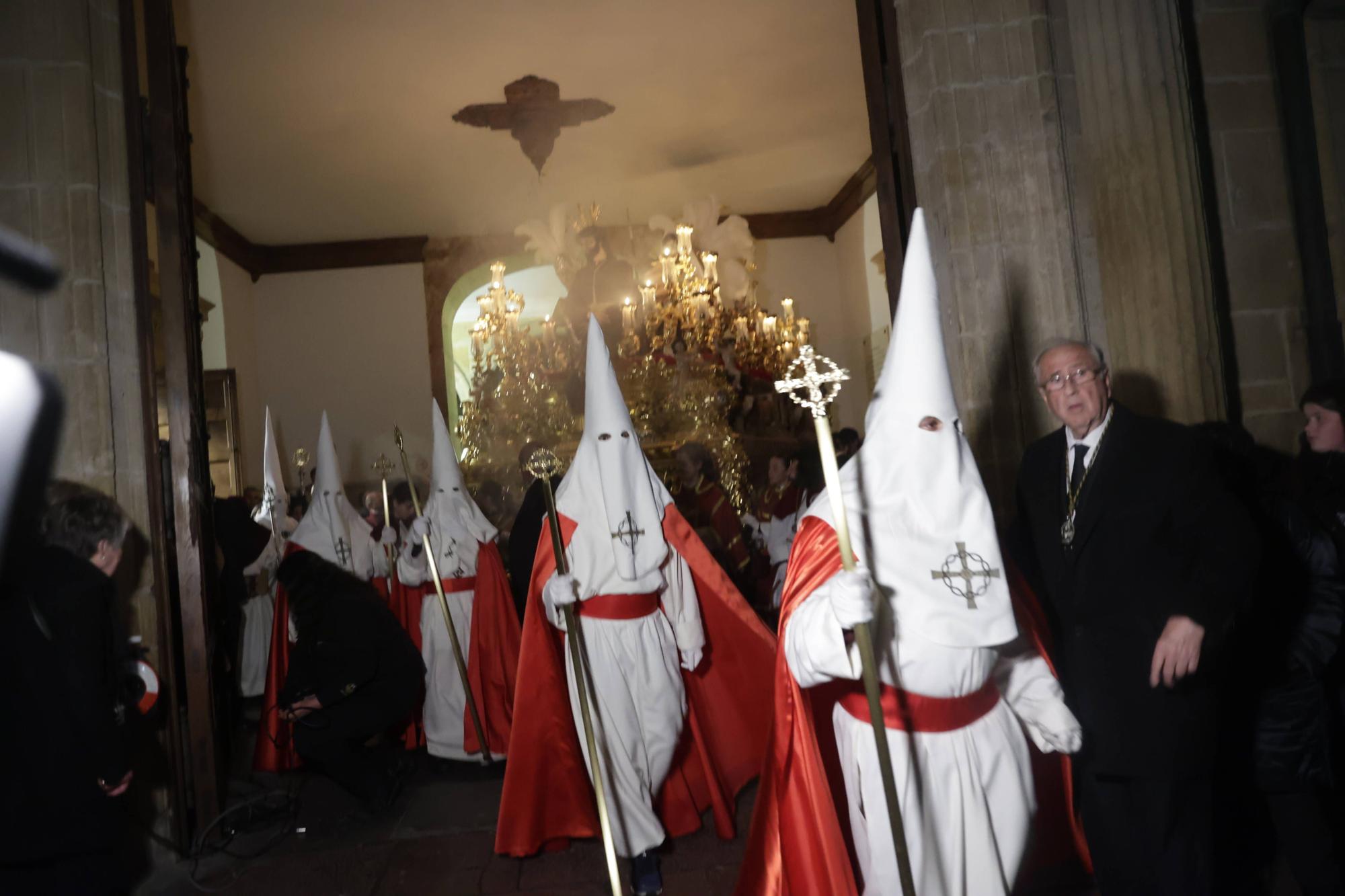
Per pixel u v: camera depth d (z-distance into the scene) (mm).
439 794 5062
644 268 13930
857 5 5000
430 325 14414
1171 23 4309
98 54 4422
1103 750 2582
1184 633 2420
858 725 2412
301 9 8211
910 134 4754
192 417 4547
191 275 4742
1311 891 2818
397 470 14266
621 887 3459
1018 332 4441
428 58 9297
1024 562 2938
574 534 3811
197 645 4461
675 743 3789
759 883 2541
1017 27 4578
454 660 5562
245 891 3971
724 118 11305
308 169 11609
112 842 2539
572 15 8711
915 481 2334
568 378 12492
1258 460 3209
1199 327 4160
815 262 15180
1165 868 2518
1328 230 4613
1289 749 2805
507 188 12977
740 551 7406
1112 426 2734
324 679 4723
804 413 12852
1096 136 4383
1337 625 2818
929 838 2285
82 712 2467
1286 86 4613
